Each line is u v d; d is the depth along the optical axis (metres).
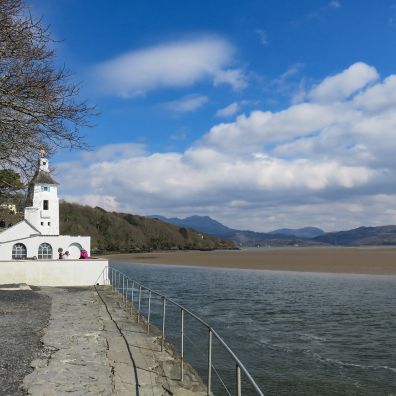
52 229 41.09
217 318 24.28
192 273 58.47
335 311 26.34
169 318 23.92
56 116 11.80
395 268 55.38
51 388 8.75
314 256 88.75
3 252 34.44
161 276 54.12
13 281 29.67
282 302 30.31
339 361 16.17
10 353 11.34
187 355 16.62
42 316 17.17
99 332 14.28
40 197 40.72
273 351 17.48
